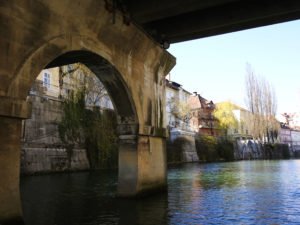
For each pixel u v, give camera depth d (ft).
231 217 37.88
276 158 279.49
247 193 57.16
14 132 27.94
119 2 41.37
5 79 27.12
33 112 98.99
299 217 38.19
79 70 122.72
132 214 38.78
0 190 26.30
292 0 45.55
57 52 32.89
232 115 281.33
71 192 57.98
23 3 29.22
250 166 147.64
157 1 43.34
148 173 49.52
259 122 271.08
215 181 77.82
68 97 115.75
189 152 194.70
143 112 49.42
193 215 38.70
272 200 49.75
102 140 122.01
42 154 98.94
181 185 69.21
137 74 48.80
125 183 47.62
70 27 34.83
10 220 26.81
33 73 29.89
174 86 249.14
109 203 45.50
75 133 113.91
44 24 31.40
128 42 45.11
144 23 50.80
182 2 41.81
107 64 42.29
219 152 233.14
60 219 36.86
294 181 78.13
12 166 27.53
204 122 278.46
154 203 45.24
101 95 135.54
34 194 55.72
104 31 40.04
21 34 28.84
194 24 52.49
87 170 114.11
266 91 276.21
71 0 33.91
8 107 27.02
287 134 428.15
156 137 53.16
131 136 47.34
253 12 48.08
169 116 217.56
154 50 51.78
